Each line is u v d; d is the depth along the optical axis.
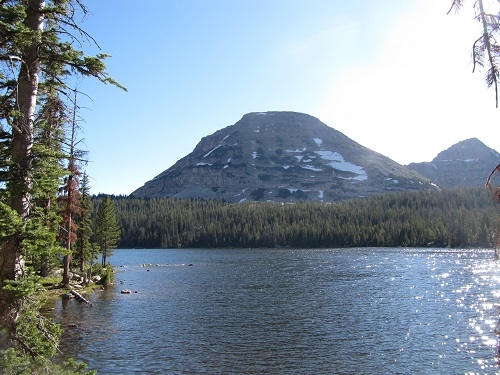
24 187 9.59
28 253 9.83
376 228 152.75
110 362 22.62
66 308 35.44
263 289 50.12
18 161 9.77
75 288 43.72
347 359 23.41
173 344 26.12
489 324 30.36
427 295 42.97
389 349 25.09
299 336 28.19
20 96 9.91
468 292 44.09
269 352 24.70
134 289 50.22
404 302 39.56
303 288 50.28
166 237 172.38
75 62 10.20
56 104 11.00
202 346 25.84
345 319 33.03
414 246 138.50
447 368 21.80
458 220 132.12
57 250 9.84
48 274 44.84
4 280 9.08
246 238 164.50
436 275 59.31
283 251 134.75
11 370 8.99
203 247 168.25
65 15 10.07
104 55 10.27
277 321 32.66
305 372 21.41
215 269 77.31
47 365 9.95
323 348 25.45
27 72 9.59
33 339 9.88
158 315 34.56
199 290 49.69
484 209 136.00
